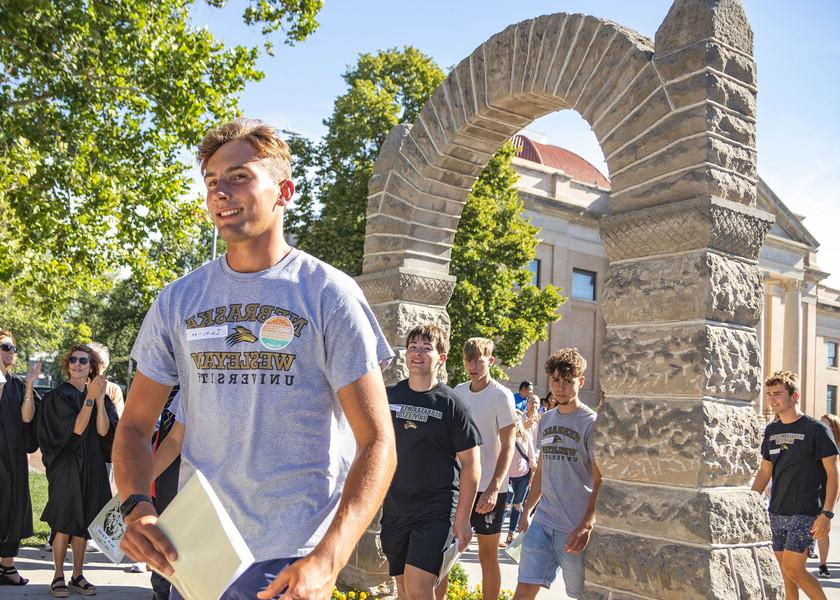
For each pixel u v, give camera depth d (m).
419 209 6.87
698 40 4.68
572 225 36.91
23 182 12.95
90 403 6.70
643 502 4.59
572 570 5.36
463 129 6.42
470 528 4.97
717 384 4.46
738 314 4.60
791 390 6.30
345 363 2.09
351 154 23.92
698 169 4.59
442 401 5.04
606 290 4.96
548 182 36.41
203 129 14.06
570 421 5.54
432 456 4.96
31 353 42.78
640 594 4.55
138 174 14.87
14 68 12.52
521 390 14.89
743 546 4.43
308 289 2.15
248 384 2.09
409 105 24.86
